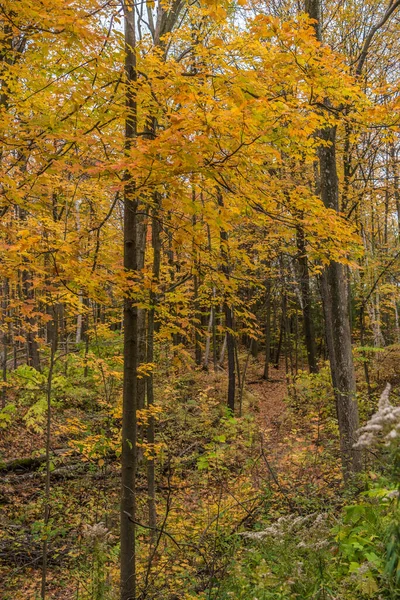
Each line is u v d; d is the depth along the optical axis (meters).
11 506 6.96
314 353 16.20
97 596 3.40
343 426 6.38
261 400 15.05
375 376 13.18
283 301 19.56
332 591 2.15
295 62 3.71
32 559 5.92
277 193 4.29
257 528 4.12
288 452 6.73
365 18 9.75
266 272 11.23
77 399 10.34
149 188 3.71
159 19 5.88
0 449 8.62
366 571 2.15
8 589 5.28
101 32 3.87
